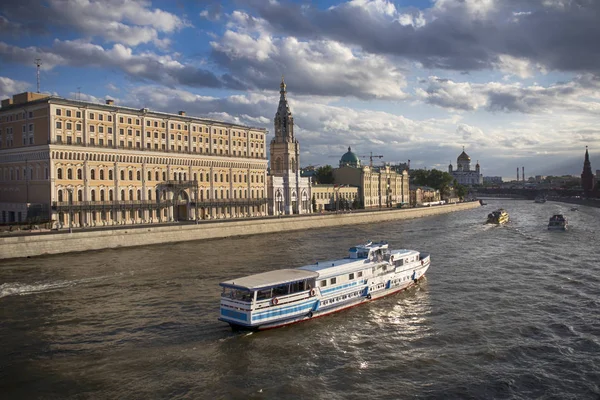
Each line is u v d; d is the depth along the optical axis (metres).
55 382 30.09
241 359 33.78
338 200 184.62
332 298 44.22
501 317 43.22
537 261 71.31
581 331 39.38
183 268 64.38
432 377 31.17
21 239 73.38
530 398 28.55
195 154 126.12
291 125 164.00
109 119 107.00
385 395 28.77
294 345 36.53
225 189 136.00
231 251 82.25
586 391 29.33
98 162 103.50
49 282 55.56
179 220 122.19
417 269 55.31
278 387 29.66
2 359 33.38
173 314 43.22
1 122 106.75
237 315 38.75
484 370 32.12
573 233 112.00
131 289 52.22
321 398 28.39
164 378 30.75
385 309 46.09
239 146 142.00
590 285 54.88
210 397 28.38
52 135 95.94
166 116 119.31
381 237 106.75
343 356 34.56
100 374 31.22
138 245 89.31
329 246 89.62
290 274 43.16
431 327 40.66
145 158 113.31
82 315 42.84
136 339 37.22
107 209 102.62
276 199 156.00
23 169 101.12
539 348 35.75
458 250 83.88
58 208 94.06
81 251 80.50
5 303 46.53
